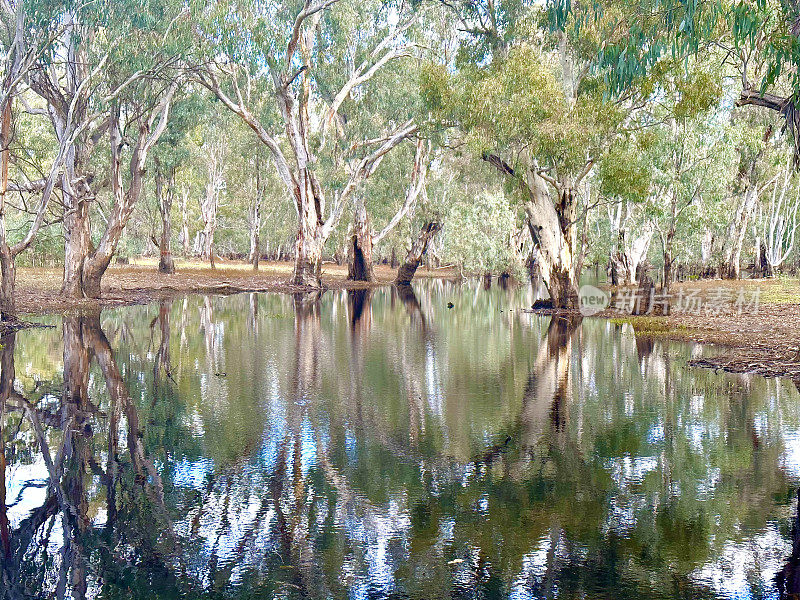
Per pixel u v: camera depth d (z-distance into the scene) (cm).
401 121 5969
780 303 3838
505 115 3188
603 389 1627
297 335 2733
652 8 1897
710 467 1012
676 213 4009
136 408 1412
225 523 811
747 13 1723
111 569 696
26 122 4247
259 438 1182
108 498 895
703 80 3011
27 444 1143
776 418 1312
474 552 727
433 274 9294
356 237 7169
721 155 3928
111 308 3800
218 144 8494
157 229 9294
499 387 1661
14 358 2045
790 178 6875
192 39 3531
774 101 1836
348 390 1617
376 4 5506
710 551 723
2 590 652
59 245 5972
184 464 1035
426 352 2273
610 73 1972
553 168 3553
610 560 705
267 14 4647
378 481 955
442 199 6944
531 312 3897
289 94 5319
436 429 1247
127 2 3006
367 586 654
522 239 8056
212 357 2127
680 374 1825
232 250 11562
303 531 787
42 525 810
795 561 699
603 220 6241
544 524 800
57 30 2950
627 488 924
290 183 5706
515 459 1059
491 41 3612
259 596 636
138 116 3766
